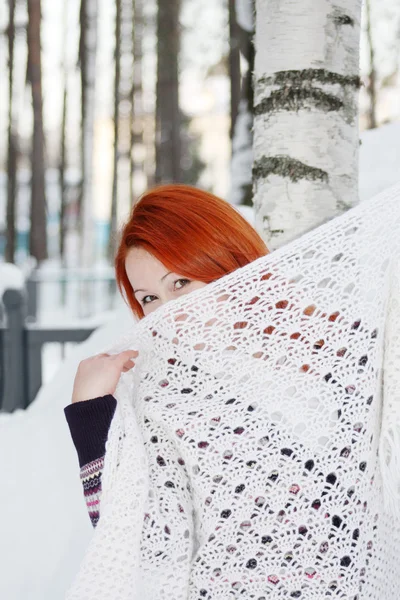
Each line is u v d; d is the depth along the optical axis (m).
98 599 0.99
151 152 19.75
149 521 1.02
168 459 1.05
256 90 2.17
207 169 22.59
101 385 1.11
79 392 1.12
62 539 2.16
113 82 18.23
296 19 2.05
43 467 2.40
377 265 1.12
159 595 1.00
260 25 2.13
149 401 1.07
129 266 1.21
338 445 1.05
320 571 1.03
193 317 1.10
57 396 2.99
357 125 2.16
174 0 16.34
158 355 1.12
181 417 1.04
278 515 1.03
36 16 14.90
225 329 1.09
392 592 1.13
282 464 1.03
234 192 4.91
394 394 1.09
